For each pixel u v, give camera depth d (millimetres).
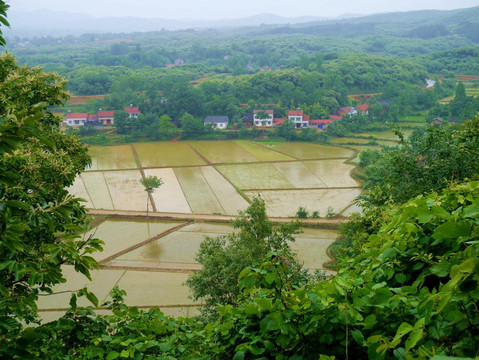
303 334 4332
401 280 4480
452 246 4215
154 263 31922
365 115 103875
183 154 72438
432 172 14555
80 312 6910
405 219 4777
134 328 6770
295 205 46719
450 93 134000
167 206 46562
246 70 191000
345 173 59594
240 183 55094
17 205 4227
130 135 87250
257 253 19609
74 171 11547
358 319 3926
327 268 29766
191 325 7164
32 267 4645
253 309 4812
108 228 39312
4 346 3891
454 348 3088
